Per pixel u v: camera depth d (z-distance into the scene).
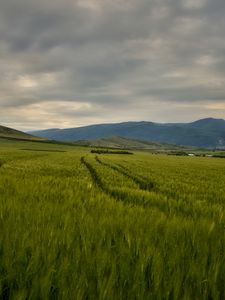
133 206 8.54
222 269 3.54
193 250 4.26
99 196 9.43
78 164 45.00
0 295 2.88
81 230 4.77
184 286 3.08
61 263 3.43
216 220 7.02
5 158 52.88
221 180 27.73
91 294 2.83
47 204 7.09
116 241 4.37
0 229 4.57
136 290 2.92
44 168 31.12
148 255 3.70
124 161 67.31
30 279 3.09
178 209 8.96
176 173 35.53
